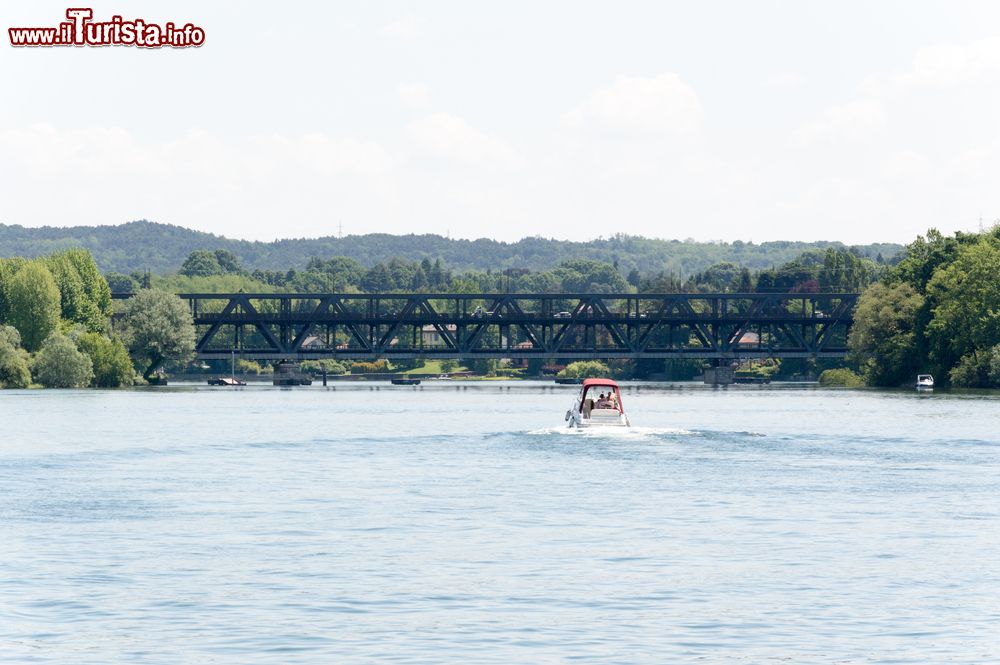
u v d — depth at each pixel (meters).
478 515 125.94
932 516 125.12
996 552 105.94
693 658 74.56
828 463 174.00
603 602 87.56
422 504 133.75
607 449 193.88
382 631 79.88
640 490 145.00
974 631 80.50
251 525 119.94
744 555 104.25
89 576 95.88
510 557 103.38
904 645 77.50
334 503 134.88
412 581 94.00
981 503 134.50
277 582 93.69
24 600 88.00
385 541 110.75
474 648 76.06
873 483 151.50
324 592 90.44
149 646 76.62
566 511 128.38
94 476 163.00
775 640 78.25
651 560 102.12
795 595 89.81
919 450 193.75
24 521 122.75
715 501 135.62
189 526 119.38
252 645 76.69
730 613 84.62
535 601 87.81
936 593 90.56
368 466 173.38
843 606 86.69
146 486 151.25
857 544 109.50
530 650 75.81
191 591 90.75
